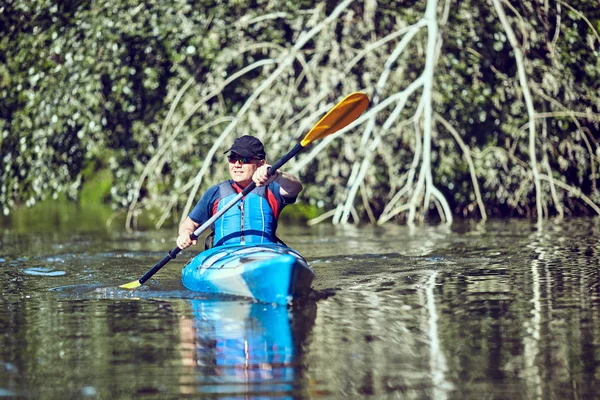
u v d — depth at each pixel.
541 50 35.28
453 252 22.83
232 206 16.91
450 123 35.22
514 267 19.41
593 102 34.03
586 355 11.25
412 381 10.20
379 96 32.78
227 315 14.05
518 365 10.84
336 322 13.38
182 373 10.64
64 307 15.24
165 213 34.00
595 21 34.19
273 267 15.05
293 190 17.28
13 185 31.84
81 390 10.04
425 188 35.88
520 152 35.59
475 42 34.47
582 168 35.03
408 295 15.84
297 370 10.70
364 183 35.56
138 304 15.36
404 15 34.25
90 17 30.84
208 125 32.75
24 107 31.55
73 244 28.50
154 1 31.75
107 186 54.00
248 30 33.75
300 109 35.56
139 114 34.62
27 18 31.36
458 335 12.44
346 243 26.44
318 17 33.84
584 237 26.16
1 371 10.89
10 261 23.09
